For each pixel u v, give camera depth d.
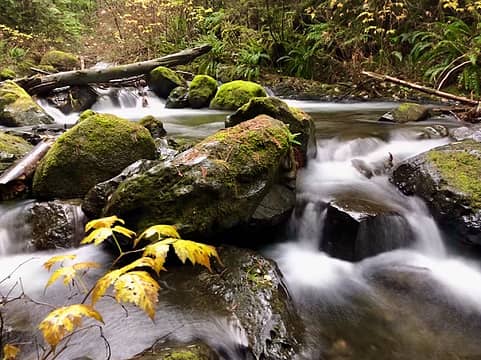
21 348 1.99
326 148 4.79
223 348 2.02
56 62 10.58
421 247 3.41
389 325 2.54
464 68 7.30
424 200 3.51
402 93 8.11
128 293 1.17
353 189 3.93
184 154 3.07
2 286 2.67
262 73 10.23
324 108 7.91
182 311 2.22
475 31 7.72
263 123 3.39
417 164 3.77
